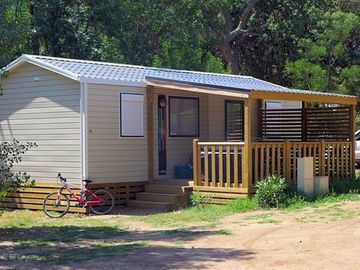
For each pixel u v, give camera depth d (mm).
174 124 19422
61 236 13367
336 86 33938
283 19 38594
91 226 14703
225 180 16984
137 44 32625
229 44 38844
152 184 18516
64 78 17547
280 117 21812
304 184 16938
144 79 18594
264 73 40469
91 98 17250
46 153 17938
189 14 35031
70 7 30703
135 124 18344
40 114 18062
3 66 18406
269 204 15812
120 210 17484
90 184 17219
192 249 11164
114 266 9938
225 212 15586
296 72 33500
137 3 33062
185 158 19734
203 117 20297
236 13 40062
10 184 14391
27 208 18359
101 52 30266
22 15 22188
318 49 33844
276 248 10883
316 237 11664
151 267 9773
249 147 16484
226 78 22484
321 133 20922
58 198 17094
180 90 18938
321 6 38656
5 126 18812
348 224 12906
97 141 17375
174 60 32688
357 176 20984
